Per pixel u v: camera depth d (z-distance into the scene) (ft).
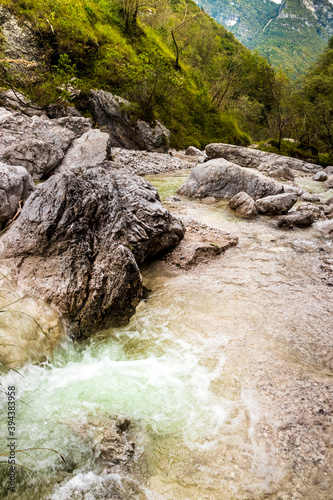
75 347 12.86
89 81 76.13
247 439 9.52
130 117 70.54
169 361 12.69
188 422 10.02
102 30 87.35
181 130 95.91
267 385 11.59
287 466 8.77
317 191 48.57
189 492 8.09
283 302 17.33
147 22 121.19
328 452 9.13
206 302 17.10
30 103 62.90
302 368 12.51
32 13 71.67
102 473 8.31
